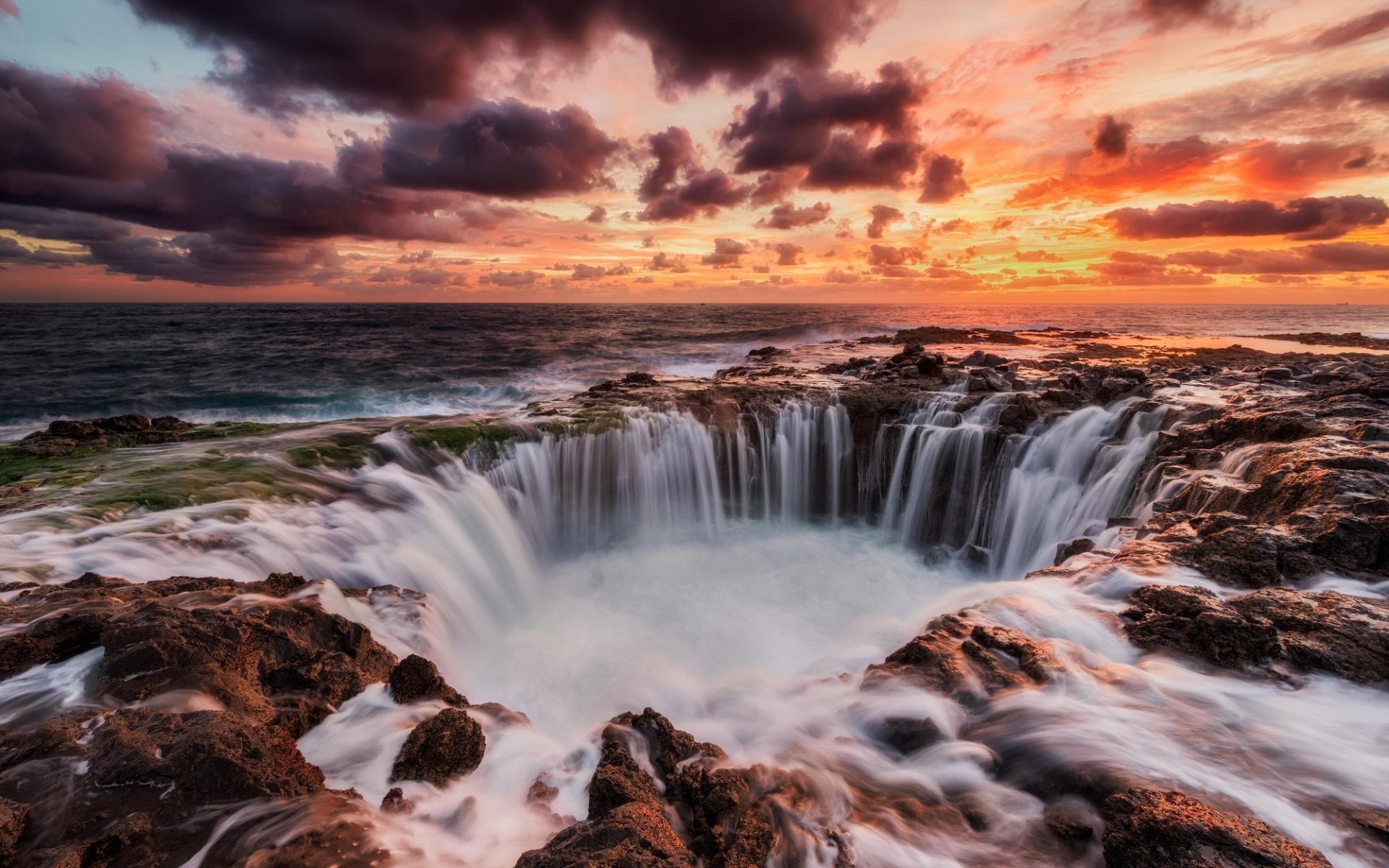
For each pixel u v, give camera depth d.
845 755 4.75
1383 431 9.21
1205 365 20.41
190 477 10.53
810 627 10.28
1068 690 4.93
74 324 93.56
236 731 3.95
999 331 44.50
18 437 24.58
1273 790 3.93
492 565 11.71
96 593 6.11
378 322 101.62
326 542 9.42
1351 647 5.14
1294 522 7.19
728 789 4.02
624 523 14.64
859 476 16.56
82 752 3.80
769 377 19.98
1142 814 3.39
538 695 8.12
